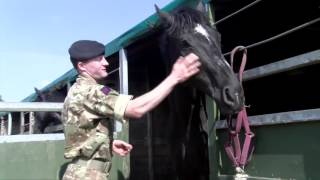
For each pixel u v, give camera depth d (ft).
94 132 8.83
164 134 20.97
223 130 11.41
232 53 10.42
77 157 8.89
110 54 18.48
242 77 11.10
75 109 8.80
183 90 12.55
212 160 11.70
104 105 8.48
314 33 17.30
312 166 8.75
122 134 16.17
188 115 12.87
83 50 9.21
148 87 22.58
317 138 8.66
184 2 13.09
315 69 15.71
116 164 15.76
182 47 10.59
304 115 8.82
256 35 16.19
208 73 10.09
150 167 21.91
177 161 13.39
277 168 9.73
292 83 17.42
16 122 40.40
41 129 28.09
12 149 14.10
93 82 9.30
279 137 9.70
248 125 10.11
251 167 10.58
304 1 14.84
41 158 14.48
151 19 14.39
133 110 8.25
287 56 17.48
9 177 13.99
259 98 17.22
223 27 14.66
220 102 9.78
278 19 15.74
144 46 17.67
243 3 13.12
